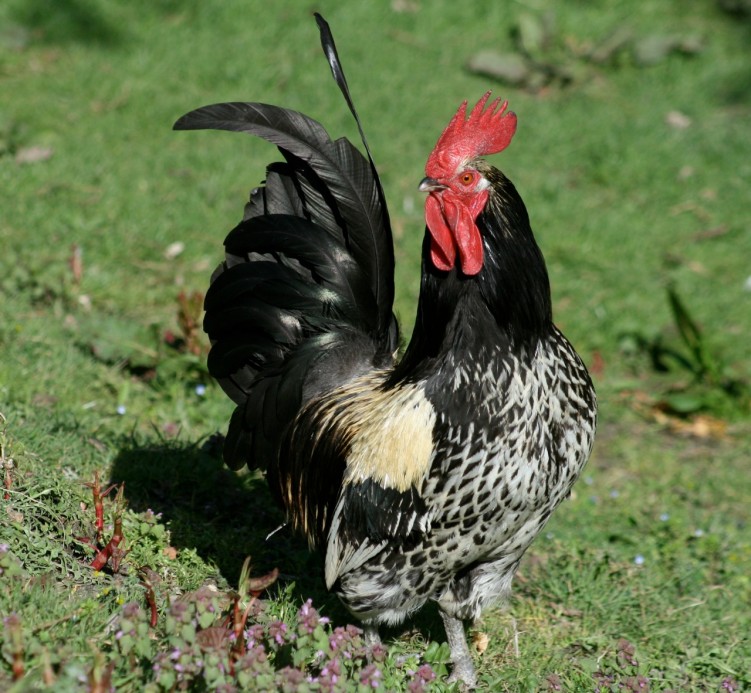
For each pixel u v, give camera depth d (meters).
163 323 17.34
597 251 22.27
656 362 19.92
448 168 8.82
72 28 26.80
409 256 20.70
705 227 23.78
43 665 7.80
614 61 29.84
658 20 31.78
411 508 9.05
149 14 28.00
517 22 30.55
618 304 20.83
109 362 15.94
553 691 10.22
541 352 9.01
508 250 8.86
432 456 8.91
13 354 14.89
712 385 19.23
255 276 10.84
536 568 12.96
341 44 28.14
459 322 8.93
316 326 10.89
